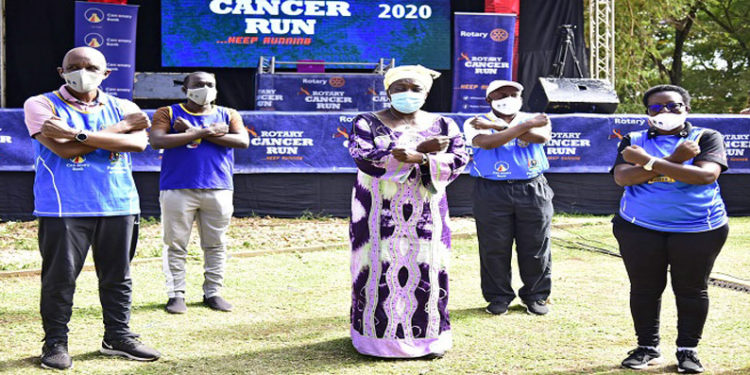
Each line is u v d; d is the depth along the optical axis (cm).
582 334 508
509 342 491
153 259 758
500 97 565
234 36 1396
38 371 429
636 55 2225
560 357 457
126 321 459
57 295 433
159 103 1327
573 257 795
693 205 409
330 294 633
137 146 432
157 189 1027
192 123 577
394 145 454
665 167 400
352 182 1061
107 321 456
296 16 1409
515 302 607
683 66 3169
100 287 457
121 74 1270
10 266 729
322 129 1043
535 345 483
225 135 575
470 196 1084
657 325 436
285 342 492
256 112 1027
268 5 1400
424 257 456
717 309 564
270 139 1030
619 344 483
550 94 1262
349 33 1427
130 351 452
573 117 1070
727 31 2922
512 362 447
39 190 430
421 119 470
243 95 1448
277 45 1410
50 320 436
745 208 1085
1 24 1334
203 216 585
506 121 573
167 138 555
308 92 1266
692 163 413
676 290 424
